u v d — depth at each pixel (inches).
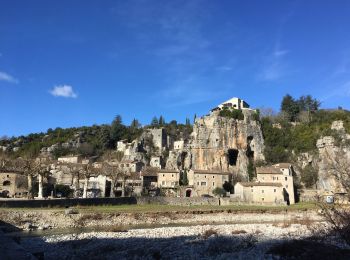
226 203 5364.2
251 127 7598.4
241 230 2965.1
